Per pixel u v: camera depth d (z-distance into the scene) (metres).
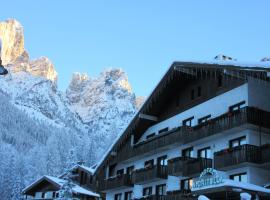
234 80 30.47
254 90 29.12
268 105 29.33
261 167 27.06
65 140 181.50
